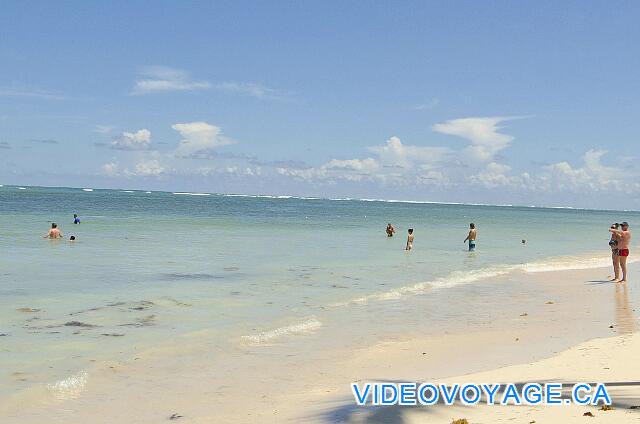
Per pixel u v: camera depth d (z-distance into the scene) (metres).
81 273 21.39
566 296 19.75
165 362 10.92
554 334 13.77
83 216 62.69
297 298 18.00
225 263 25.95
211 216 75.94
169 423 8.08
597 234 66.38
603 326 14.74
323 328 14.13
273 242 38.22
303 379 10.15
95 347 11.66
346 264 27.11
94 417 8.27
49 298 16.34
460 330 14.19
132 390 9.40
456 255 33.59
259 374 10.39
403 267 26.72
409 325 14.69
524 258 33.09
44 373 9.98
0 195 132.50
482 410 8.03
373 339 13.15
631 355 11.27
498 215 156.88
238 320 14.61
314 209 140.62
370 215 111.31
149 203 123.94
